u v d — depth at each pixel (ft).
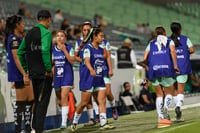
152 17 198.70
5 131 57.82
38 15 45.50
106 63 59.16
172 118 60.03
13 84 53.93
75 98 70.54
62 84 57.06
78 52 58.59
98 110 57.06
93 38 52.95
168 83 50.75
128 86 81.15
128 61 86.63
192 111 70.13
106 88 58.23
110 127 53.83
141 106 82.74
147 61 52.31
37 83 45.55
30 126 50.24
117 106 80.12
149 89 83.92
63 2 188.55
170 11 200.03
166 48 50.52
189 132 44.68
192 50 57.41
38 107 44.98
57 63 57.06
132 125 56.80
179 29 57.62
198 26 184.44
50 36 44.68
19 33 49.01
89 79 53.57
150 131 47.80
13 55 47.65
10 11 140.26
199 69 119.65
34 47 44.70
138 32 173.99
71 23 153.69
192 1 196.03
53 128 65.26
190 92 105.50
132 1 209.87
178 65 56.75
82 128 58.95
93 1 201.36
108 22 186.91
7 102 58.34
